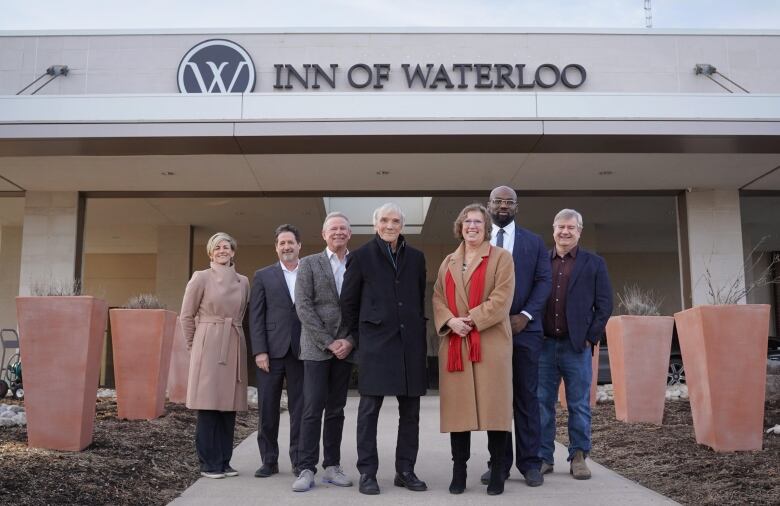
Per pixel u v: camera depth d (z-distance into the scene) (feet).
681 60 41.22
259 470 16.26
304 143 34.96
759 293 73.67
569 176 42.14
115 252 74.59
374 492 14.24
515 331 14.90
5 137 33.58
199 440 16.21
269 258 72.02
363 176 41.81
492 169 40.37
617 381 25.30
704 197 45.42
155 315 24.13
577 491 14.51
